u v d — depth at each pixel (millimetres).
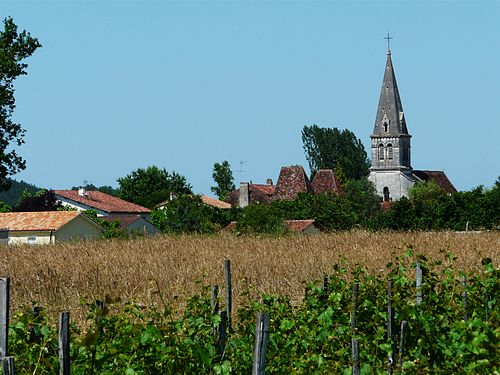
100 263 65438
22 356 21172
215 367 20797
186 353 21203
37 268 63125
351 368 22938
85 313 38562
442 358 24172
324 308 26422
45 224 138000
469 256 66812
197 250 75750
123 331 22156
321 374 22953
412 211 160250
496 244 79438
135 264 65438
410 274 37562
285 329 24219
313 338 24484
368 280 29141
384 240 84625
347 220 163500
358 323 26672
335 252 73062
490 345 22797
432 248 76562
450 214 157625
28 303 48812
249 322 26406
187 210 135625
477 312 27172
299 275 60000
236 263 66000
